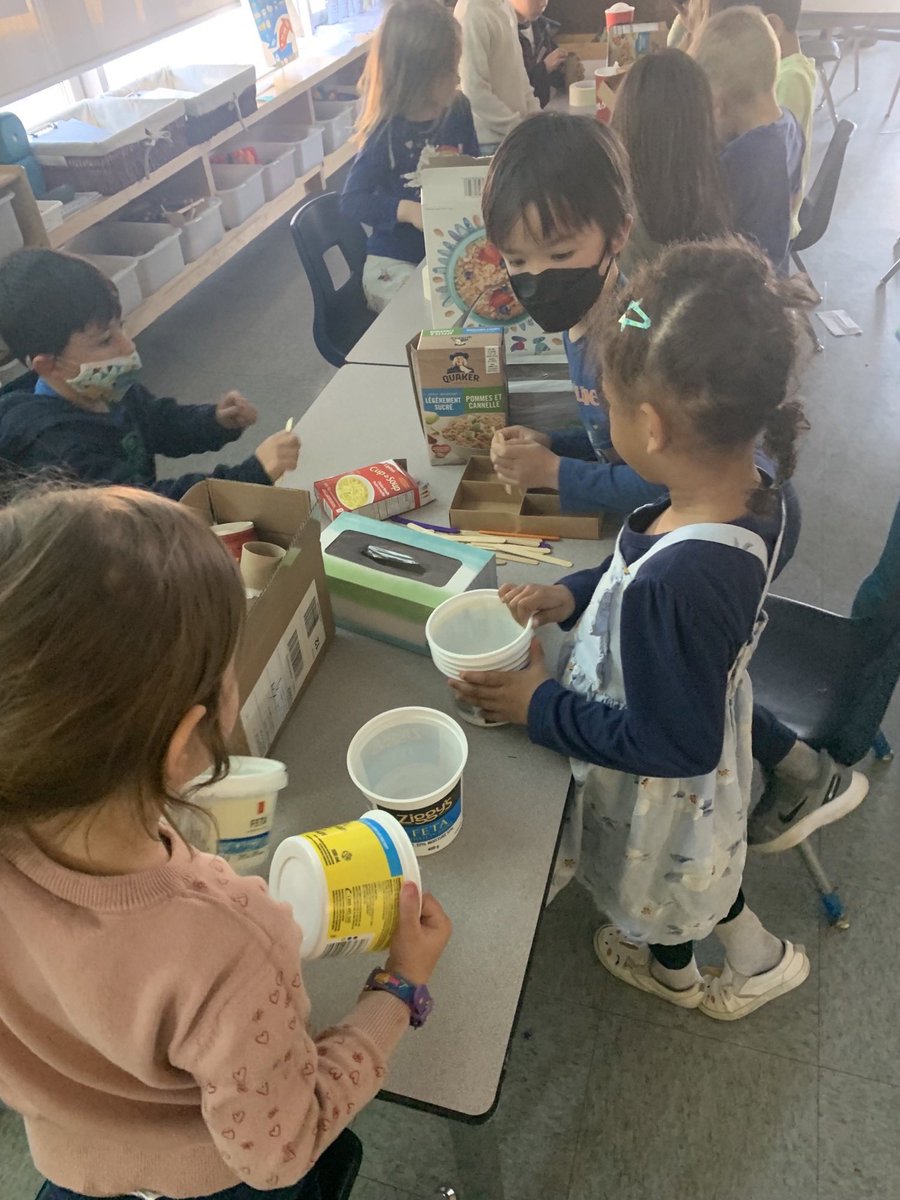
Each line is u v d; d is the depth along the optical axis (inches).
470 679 42.0
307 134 183.6
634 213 56.1
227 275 177.0
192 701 21.5
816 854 72.0
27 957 23.1
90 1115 25.9
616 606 39.4
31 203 112.0
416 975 31.4
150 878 22.8
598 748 39.0
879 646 53.2
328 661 48.9
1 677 19.1
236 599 22.2
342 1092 26.7
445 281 68.4
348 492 57.7
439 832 38.3
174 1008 22.6
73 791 20.7
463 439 61.5
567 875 46.8
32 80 134.3
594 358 44.6
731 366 33.6
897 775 77.3
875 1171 55.5
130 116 144.9
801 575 97.7
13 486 23.7
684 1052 61.3
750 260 35.9
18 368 105.5
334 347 106.0
